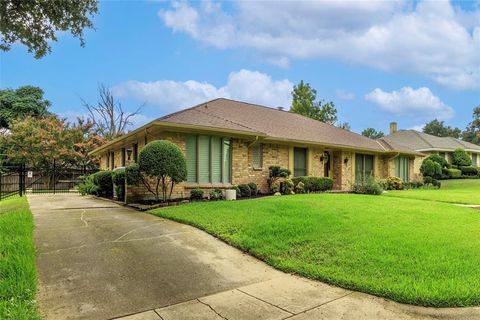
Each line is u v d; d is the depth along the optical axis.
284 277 4.63
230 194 11.78
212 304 3.75
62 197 14.32
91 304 3.68
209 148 12.58
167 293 4.03
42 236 6.20
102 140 25.00
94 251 5.40
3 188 19.41
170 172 10.05
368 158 21.03
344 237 6.05
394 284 4.09
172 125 10.84
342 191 16.59
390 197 13.22
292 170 15.92
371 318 3.41
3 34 6.89
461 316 3.41
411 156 24.80
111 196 13.84
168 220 7.90
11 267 4.23
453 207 10.42
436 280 4.20
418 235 6.30
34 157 21.78
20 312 3.21
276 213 8.02
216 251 5.70
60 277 4.37
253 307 3.68
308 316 3.46
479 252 5.34
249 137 13.34
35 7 6.71
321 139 17.06
